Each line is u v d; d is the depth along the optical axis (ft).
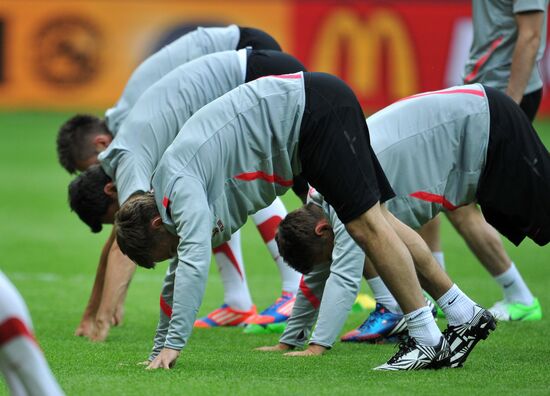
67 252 121.70
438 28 229.04
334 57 233.14
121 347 65.36
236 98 55.21
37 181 180.96
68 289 97.19
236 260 78.79
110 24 237.25
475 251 78.54
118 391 48.98
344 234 59.26
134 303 90.63
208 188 54.03
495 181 59.82
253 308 79.77
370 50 231.50
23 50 238.07
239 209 55.57
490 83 81.66
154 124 66.18
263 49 77.77
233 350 64.80
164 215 53.52
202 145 53.72
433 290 57.88
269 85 55.16
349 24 232.12
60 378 52.60
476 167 59.72
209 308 88.99
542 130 221.05
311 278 63.41
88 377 52.80
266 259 119.34
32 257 117.50
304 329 64.34
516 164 59.41
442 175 59.72
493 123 59.41
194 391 49.06
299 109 54.03
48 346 65.51
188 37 78.74
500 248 78.07
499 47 80.84
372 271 68.49
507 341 67.67
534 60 78.07
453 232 142.31
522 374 54.49
